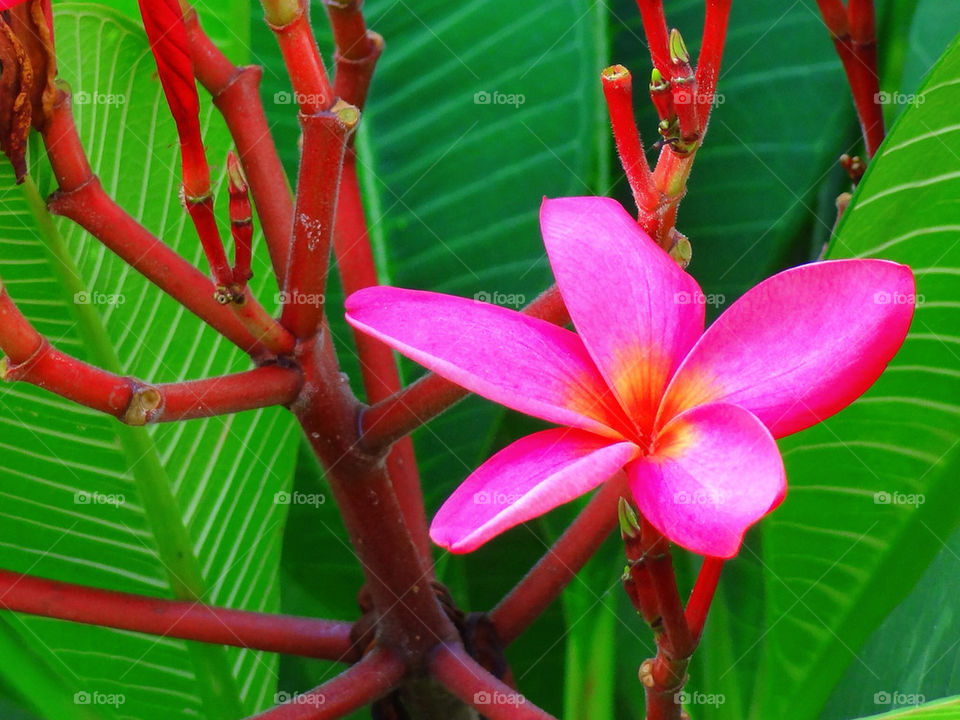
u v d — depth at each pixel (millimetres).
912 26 455
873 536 410
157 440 405
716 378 304
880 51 457
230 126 374
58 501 408
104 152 399
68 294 393
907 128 362
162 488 408
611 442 299
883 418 396
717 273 461
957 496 398
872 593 414
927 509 402
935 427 393
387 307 307
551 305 332
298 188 328
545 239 313
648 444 299
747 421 286
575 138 460
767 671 432
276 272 372
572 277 309
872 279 302
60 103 330
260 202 373
